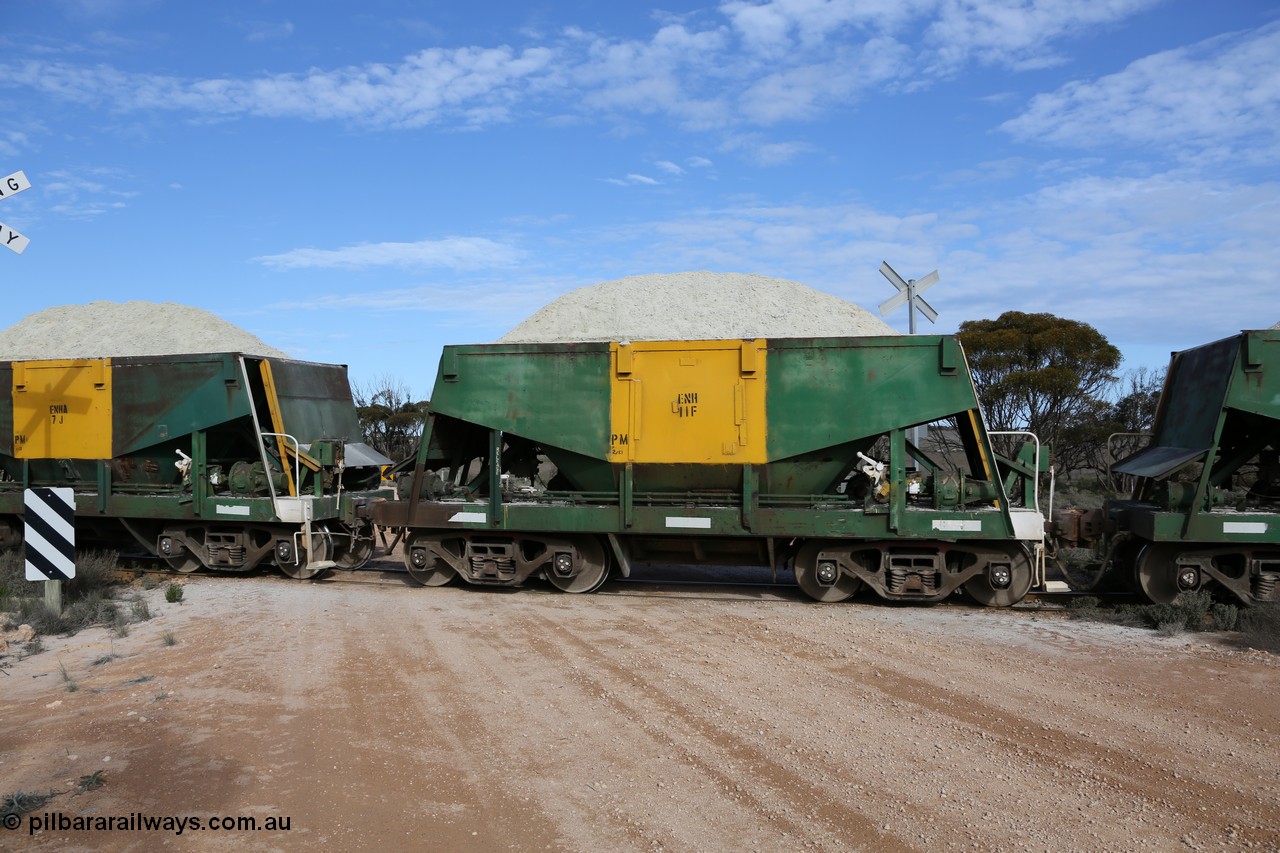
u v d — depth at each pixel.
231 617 10.24
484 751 5.85
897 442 10.96
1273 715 6.58
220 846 4.51
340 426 15.05
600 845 4.55
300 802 5.05
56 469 14.34
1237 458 11.32
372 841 4.58
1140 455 12.16
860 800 5.09
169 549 13.69
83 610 9.97
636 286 46.34
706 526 11.39
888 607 11.00
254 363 13.51
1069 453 31.08
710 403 11.47
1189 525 10.15
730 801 5.07
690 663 8.06
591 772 5.50
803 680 7.50
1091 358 31.66
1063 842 4.58
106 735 6.12
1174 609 9.80
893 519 10.82
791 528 11.12
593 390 11.81
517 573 12.16
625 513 11.57
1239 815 4.91
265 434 13.12
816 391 11.19
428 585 12.74
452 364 12.24
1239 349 10.15
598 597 11.72
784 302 44.22
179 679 7.52
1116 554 11.79
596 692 7.14
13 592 10.73
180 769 5.53
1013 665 8.01
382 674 7.70
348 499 13.46
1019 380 31.12
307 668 7.89
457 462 13.45
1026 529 10.55
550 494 12.20
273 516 12.88
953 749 5.88
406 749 5.88
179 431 13.38
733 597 11.71
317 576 13.49
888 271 18.03
